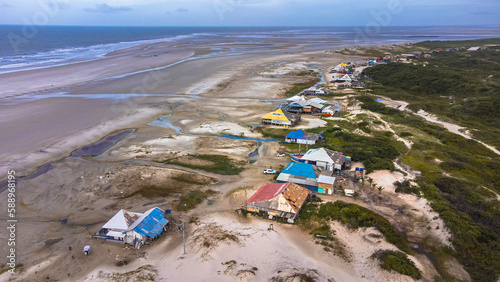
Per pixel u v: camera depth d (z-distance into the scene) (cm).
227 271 2369
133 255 2631
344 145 5022
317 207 3284
